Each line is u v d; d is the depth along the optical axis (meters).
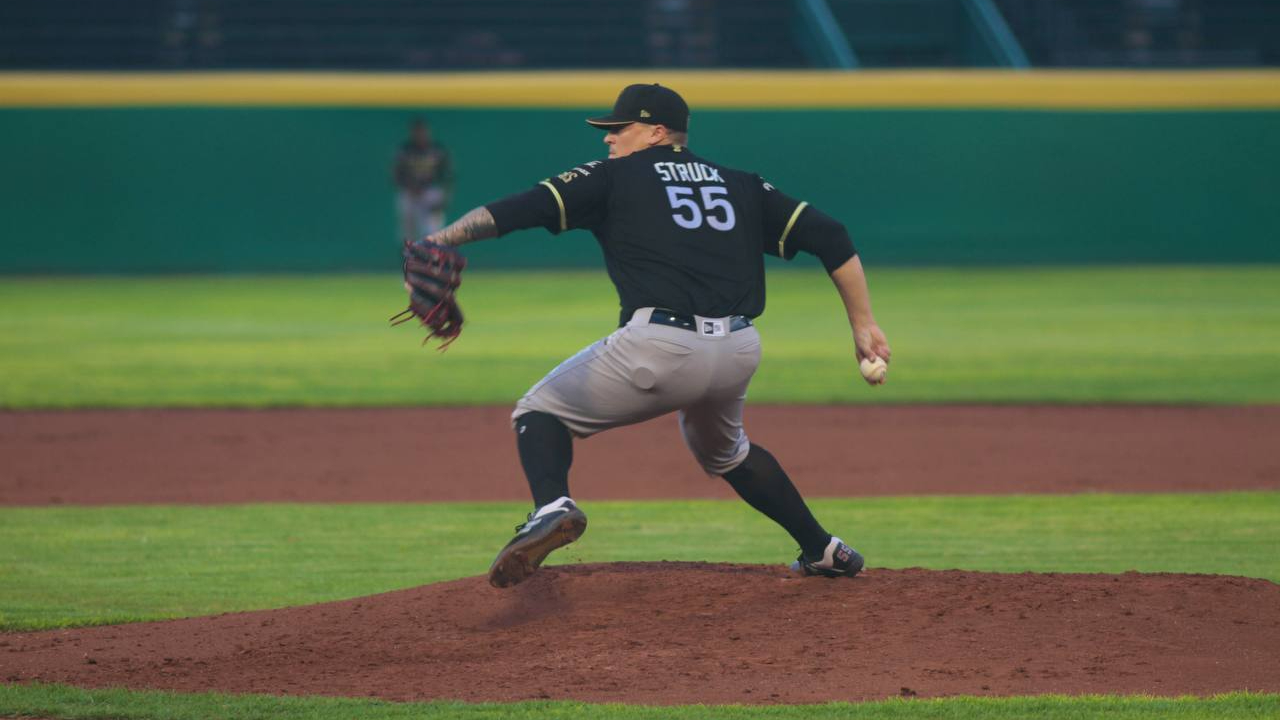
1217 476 35.28
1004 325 67.56
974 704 14.50
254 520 29.84
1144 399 48.06
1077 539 27.33
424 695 15.48
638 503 32.03
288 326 67.06
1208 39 125.06
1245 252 98.31
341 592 22.98
